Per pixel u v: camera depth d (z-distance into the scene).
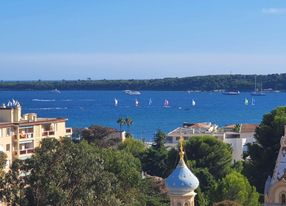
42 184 87.25
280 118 136.00
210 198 113.81
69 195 88.81
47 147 89.50
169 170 163.88
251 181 135.62
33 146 158.88
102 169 95.25
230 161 163.62
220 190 112.19
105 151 126.75
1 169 91.94
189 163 149.25
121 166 121.50
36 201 87.88
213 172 158.12
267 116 142.12
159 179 155.88
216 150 160.00
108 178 92.94
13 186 88.69
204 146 159.88
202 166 157.88
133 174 122.00
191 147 161.75
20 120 161.75
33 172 87.88
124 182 120.69
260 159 137.00
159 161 175.50
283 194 89.75
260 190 133.75
